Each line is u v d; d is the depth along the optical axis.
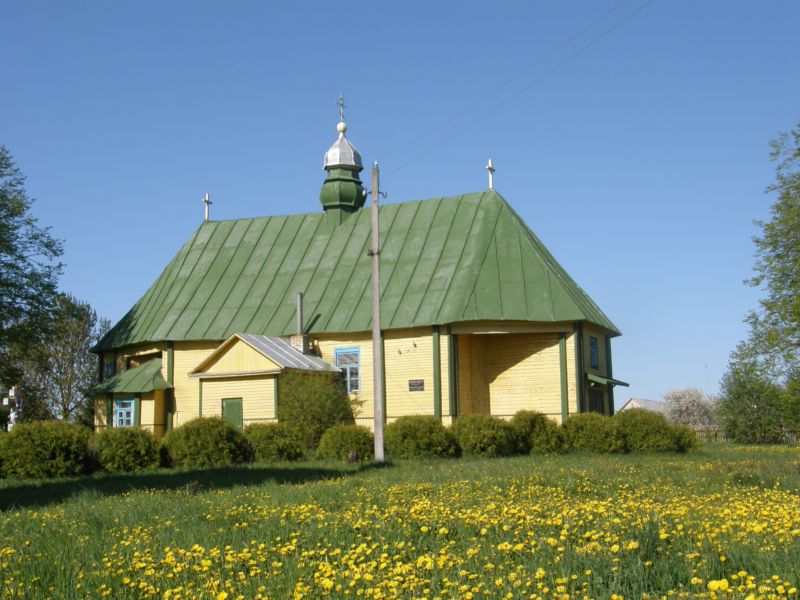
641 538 8.09
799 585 6.57
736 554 7.55
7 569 8.70
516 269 34.12
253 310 37.47
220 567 8.40
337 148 40.78
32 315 42.16
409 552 8.73
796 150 26.38
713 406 68.31
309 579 7.62
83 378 57.72
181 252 42.50
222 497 15.00
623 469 20.06
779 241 26.42
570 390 32.66
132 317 41.03
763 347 26.92
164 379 37.72
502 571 7.57
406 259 36.56
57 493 18.41
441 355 32.97
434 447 28.06
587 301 36.47
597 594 6.69
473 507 11.59
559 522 9.55
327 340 35.56
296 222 41.31
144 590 7.66
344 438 28.02
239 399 34.16
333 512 11.99
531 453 29.41
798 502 12.32
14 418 46.22
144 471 25.27
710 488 15.27
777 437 45.09
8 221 41.34
